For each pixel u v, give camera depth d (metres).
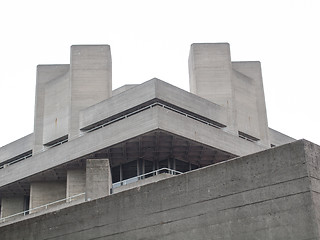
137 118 37.44
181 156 40.56
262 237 16.30
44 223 22.41
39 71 49.75
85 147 40.16
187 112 40.28
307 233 15.44
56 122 47.09
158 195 19.28
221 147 39.84
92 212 21.05
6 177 46.19
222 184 17.64
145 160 40.62
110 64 46.94
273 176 16.53
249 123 46.81
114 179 41.25
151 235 19.05
